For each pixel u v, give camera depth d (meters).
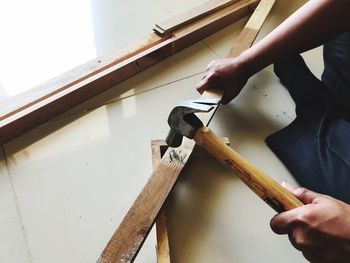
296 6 1.41
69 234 0.86
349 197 0.85
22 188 0.91
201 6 1.26
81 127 1.02
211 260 0.85
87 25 1.25
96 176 0.94
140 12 1.31
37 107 0.97
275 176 0.99
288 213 0.68
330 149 0.92
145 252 0.85
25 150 0.97
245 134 1.06
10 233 0.85
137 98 1.10
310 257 0.69
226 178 0.98
